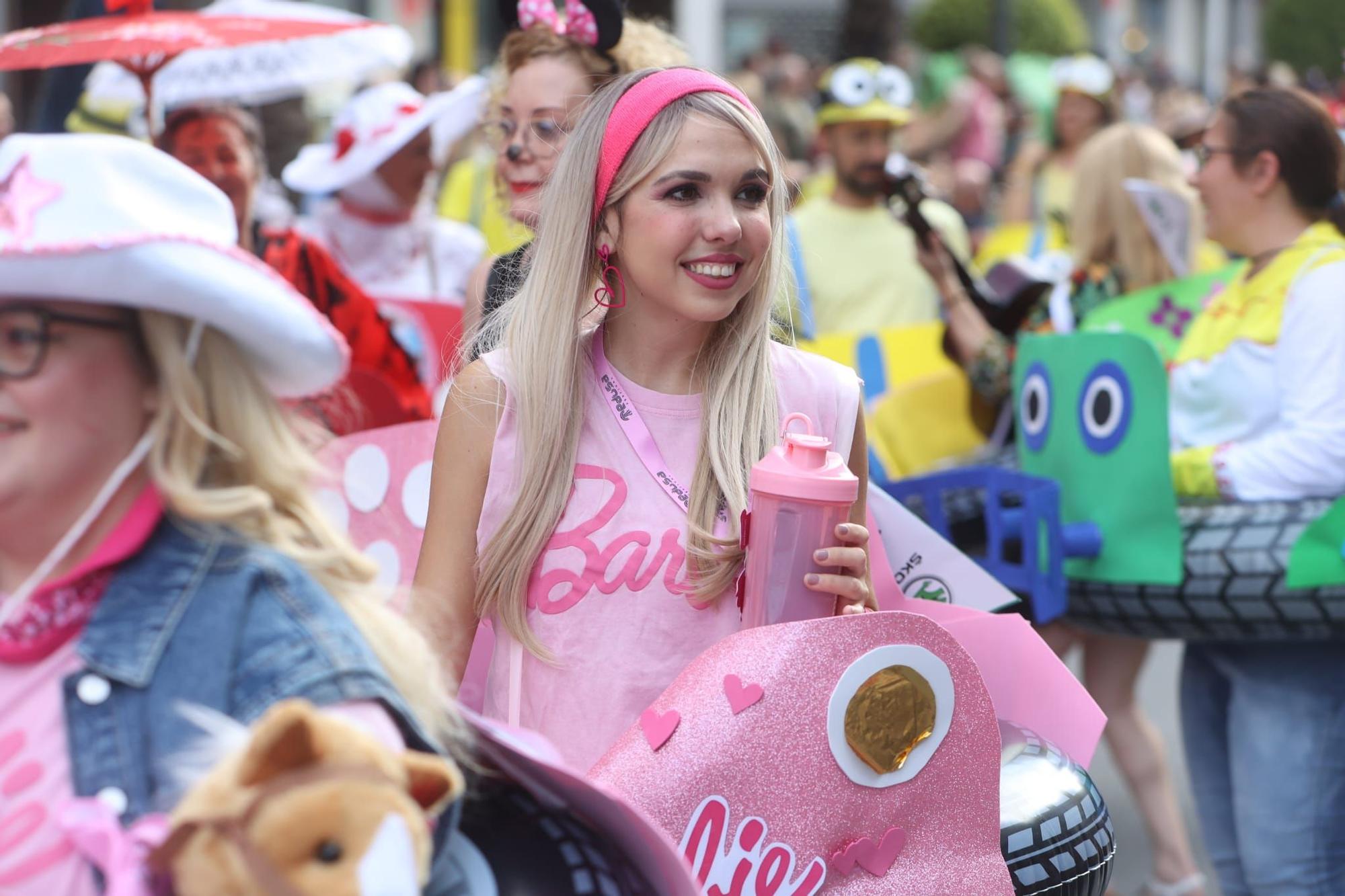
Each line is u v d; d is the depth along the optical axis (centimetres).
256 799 180
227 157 533
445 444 317
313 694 201
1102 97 1088
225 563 211
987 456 611
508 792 246
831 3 2834
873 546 342
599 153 310
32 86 1596
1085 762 321
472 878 224
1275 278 489
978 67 2011
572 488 310
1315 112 493
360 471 354
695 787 259
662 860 223
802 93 1969
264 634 205
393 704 208
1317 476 463
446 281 755
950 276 622
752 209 308
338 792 181
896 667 268
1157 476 480
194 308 206
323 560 220
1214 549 467
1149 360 482
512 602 308
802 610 286
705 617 305
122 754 200
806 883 262
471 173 994
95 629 205
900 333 692
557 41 454
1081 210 608
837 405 331
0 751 204
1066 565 507
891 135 824
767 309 321
